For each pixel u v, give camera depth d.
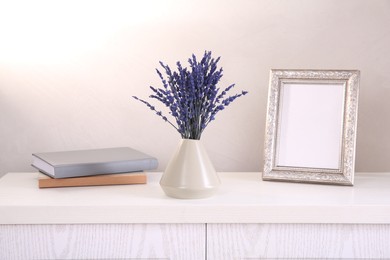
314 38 1.79
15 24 1.75
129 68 1.78
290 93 1.65
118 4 1.76
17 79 1.77
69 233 1.36
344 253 1.39
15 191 1.48
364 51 1.80
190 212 1.35
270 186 1.57
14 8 1.74
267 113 1.65
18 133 1.78
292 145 1.63
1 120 1.78
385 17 1.79
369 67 1.81
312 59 1.80
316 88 1.63
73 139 1.80
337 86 1.62
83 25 1.76
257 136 1.82
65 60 1.77
